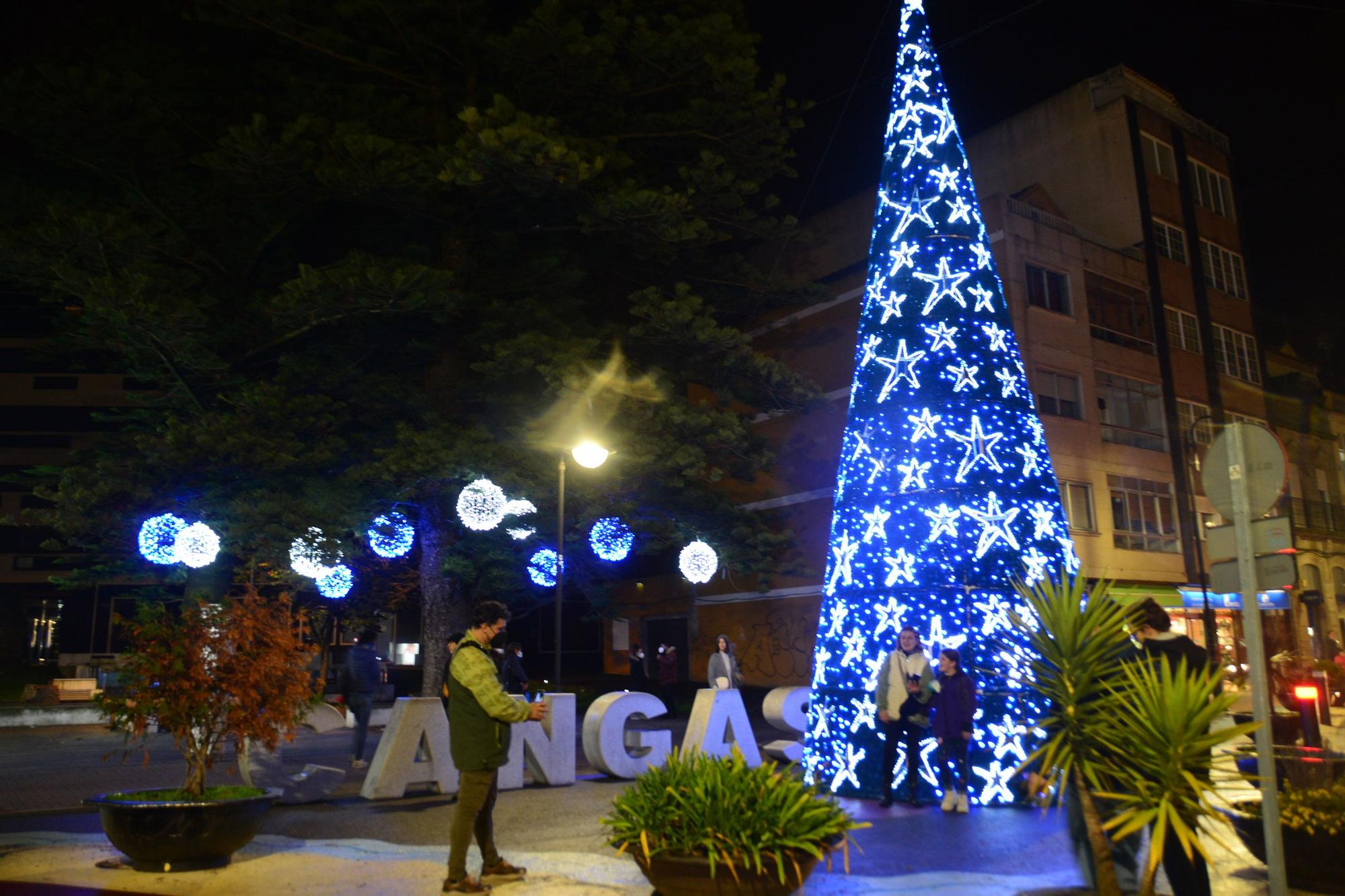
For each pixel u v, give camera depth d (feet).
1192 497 107.04
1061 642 17.76
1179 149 116.06
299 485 64.80
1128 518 101.04
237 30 74.84
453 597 71.10
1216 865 23.00
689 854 16.07
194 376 68.28
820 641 37.47
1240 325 119.65
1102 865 17.11
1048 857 24.70
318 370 67.00
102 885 21.71
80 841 27.78
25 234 61.05
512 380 69.77
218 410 70.49
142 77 66.69
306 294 60.08
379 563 85.56
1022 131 118.32
